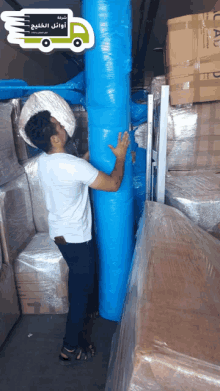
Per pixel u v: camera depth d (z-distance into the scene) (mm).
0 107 1508
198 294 672
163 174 1438
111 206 1487
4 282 1504
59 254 1651
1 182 1488
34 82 3229
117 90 1328
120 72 1311
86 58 1339
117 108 1349
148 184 1676
